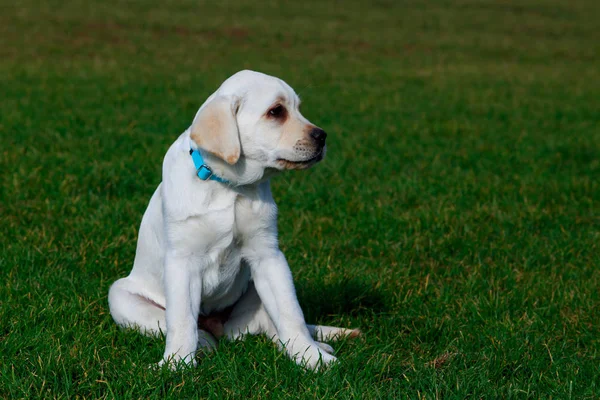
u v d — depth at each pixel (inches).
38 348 164.9
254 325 181.2
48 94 558.6
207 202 165.3
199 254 168.6
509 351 173.9
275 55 892.6
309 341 167.6
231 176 164.4
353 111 561.3
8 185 300.2
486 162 392.2
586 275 233.1
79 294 199.5
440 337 185.2
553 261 245.3
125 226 260.1
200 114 159.9
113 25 1015.6
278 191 319.3
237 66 794.2
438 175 359.6
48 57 772.6
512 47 1032.2
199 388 149.6
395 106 591.5
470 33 1144.8
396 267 236.2
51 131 415.5
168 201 167.5
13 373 150.6
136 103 547.5
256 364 163.9
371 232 268.4
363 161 381.7
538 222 288.8
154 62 791.1
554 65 901.8
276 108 164.1
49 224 259.4
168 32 1003.9
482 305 204.1
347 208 295.4
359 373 156.9
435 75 792.3
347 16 1261.1
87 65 738.2
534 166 385.4
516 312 202.5
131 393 144.6
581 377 163.8
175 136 424.2
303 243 255.4
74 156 357.7
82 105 522.9
